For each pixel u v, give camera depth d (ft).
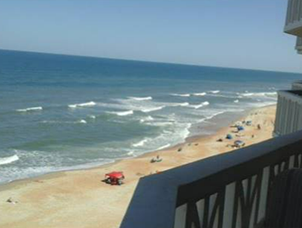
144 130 178.19
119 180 105.40
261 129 197.77
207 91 401.49
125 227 4.56
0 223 79.92
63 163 124.16
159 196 5.44
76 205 90.38
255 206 9.32
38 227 79.25
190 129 186.80
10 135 154.71
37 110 214.07
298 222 8.15
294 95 40.14
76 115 205.05
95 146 146.61
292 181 8.59
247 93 409.49
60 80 405.80
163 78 564.71
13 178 107.34
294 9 32.01
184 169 6.76
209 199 7.17
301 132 11.41
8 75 419.54
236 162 7.69
